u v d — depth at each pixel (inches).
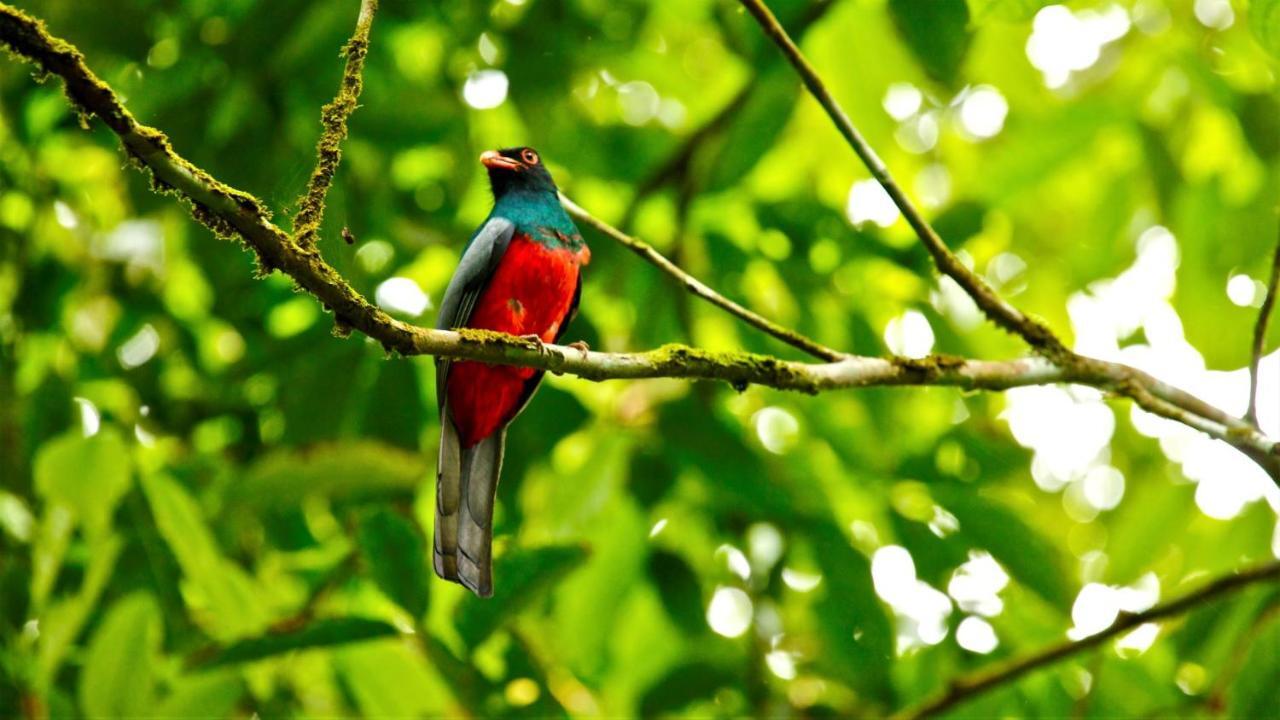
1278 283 354.9
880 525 457.4
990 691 408.8
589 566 451.2
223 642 350.9
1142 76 513.7
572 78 497.7
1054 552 432.5
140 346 536.1
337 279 248.5
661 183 492.1
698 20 530.0
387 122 441.4
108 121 217.3
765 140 449.1
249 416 496.1
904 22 408.8
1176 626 421.1
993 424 546.0
